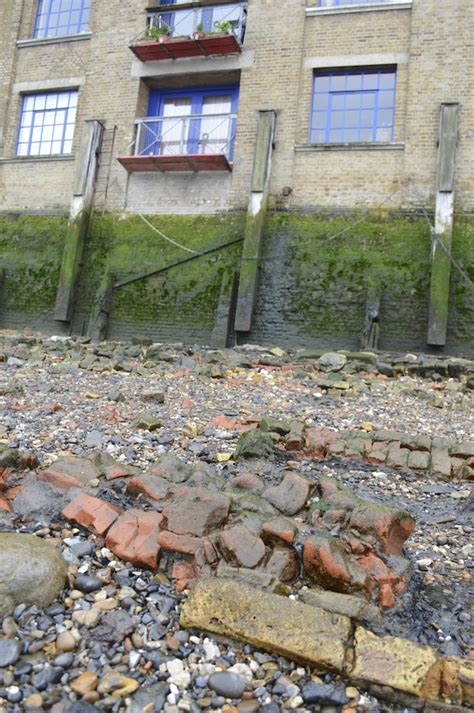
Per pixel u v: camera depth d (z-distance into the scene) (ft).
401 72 42.04
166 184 46.09
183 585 8.79
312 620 7.61
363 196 41.22
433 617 8.71
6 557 7.98
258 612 7.75
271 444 15.96
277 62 44.52
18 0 53.52
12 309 48.32
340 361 31.81
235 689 6.84
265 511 10.08
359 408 23.41
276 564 8.87
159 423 18.03
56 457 13.79
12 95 52.60
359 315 39.40
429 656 7.12
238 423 19.03
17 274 48.75
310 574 8.89
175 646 7.52
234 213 43.83
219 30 44.29
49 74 51.52
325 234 41.27
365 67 43.09
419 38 41.60
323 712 6.69
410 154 40.52
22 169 50.72
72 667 7.04
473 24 40.81
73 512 10.20
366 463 16.28
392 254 39.65
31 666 6.93
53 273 47.57
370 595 8.49
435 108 40.55
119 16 49.47
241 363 31.63
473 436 20.08
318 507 10.32
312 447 16.75
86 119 48.29
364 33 43.14
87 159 47.06
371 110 42.93
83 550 9.32
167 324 43.55
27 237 49.19
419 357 34.53
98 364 29.07
